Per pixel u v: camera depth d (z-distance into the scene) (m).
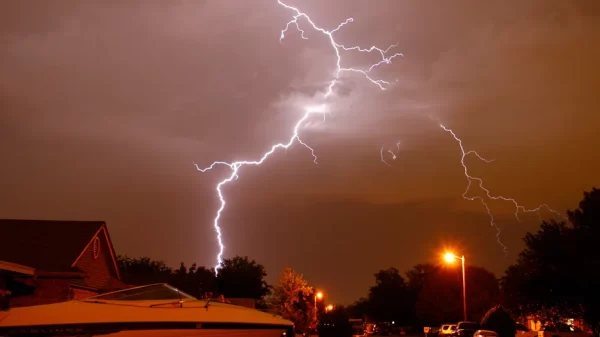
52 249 26.06
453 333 42.38
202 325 11.37
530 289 33.50
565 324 36.75
